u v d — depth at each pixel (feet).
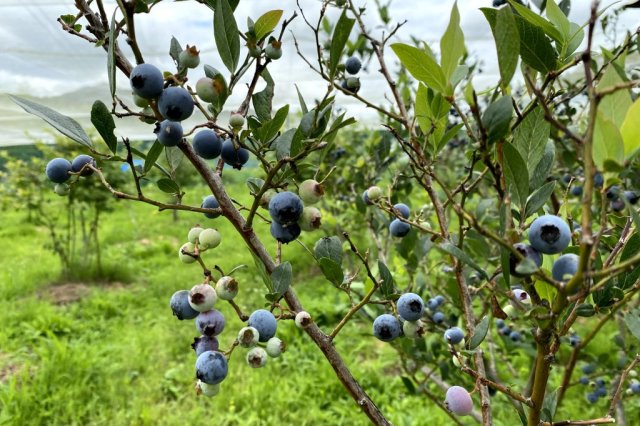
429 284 7.89
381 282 4.08
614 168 2.17
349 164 14.56
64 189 4.00
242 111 3.76
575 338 8.34
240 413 14.33
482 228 2.49
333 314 20.85
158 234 39.93
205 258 30.42
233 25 3.55
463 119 3.10
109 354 17.90
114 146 3.38
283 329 19.36
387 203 4.73
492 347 8.71
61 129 3.24
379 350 18.16
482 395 4.12
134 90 3.01
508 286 2.72
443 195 9.38
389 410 14.05
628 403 12.73
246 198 44.16
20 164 33.83
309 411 14.47
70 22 3.28
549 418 3.49
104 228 41.01
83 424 14.28
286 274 3.67
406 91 8.77
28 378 15.48
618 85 2.07
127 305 23.61
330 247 4.33
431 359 7.83
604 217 2.36
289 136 4.01
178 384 16.37
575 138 2.28
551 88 3.78
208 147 3.53
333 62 3.41
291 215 3.36
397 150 9.69
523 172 2.91
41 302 22.33
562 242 2.57
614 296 3.01
